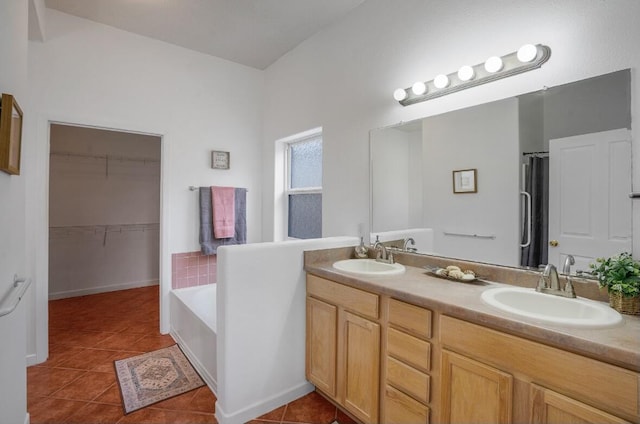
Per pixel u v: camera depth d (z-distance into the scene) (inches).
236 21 106.7
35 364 95.9
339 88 104.6
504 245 65.6
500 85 66.1
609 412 36.3
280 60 133.1
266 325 76.4
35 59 97.7
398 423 59.6
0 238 47.9
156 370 93.3
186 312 103.8
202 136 129.3
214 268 132.0
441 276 69.4
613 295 47.4
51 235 158.2
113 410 75.2
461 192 73.0
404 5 84.6
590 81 54.5
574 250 56.4
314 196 127.5
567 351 39.5
